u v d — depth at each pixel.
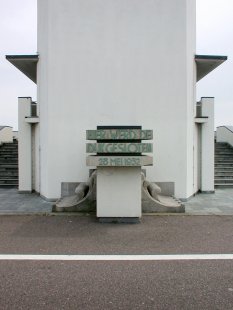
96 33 12.58
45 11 12.80
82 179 12.70
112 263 6.28
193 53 13.60
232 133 20.62
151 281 5.47
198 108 15.09
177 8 12.55
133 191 9.31
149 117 12.68
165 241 7.64
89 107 12.67
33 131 14.66
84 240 7.71
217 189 15.98
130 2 12.57
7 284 5.36
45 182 12.97
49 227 8.84
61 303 4.75
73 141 12.70
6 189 15.93
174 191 12.61
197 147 14.52
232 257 6.59
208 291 5.11
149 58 12.62
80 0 12.55
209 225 9.04
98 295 4.99
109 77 12.65
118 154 9.15
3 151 20.14
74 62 12.60
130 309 4.59
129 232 8.39
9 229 8.62
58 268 6.03
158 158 12.72
